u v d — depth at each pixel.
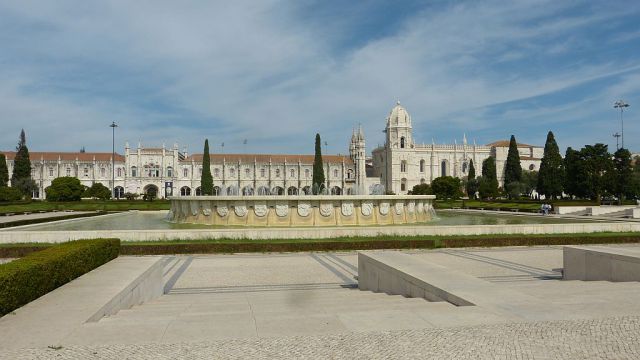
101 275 13.78
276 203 35.88
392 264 14.92
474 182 117.06
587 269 16.92
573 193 79.06
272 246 25.84
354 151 160.75
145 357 7.11
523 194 121.44
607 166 75.00
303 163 144.50
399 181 146.12
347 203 36.34
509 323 8.59
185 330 8.39
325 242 26.22
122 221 44.19
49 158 133.62
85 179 133.75
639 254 15.55
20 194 92.81
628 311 9.41
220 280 18.53
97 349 7.46
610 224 32.91
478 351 7.23
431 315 9.19
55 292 11.62
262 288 17.02
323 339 7.82
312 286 17.41
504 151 151.62
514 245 28.20
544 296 11.21
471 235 29.77
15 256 24.11
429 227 29.88
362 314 9.30
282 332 8.20
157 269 15.46
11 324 8.90
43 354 7.27
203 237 27.73
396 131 147.12
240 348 7.45
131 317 9.80
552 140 95.56
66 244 15.12
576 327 8.35
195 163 139.12
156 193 136.12
